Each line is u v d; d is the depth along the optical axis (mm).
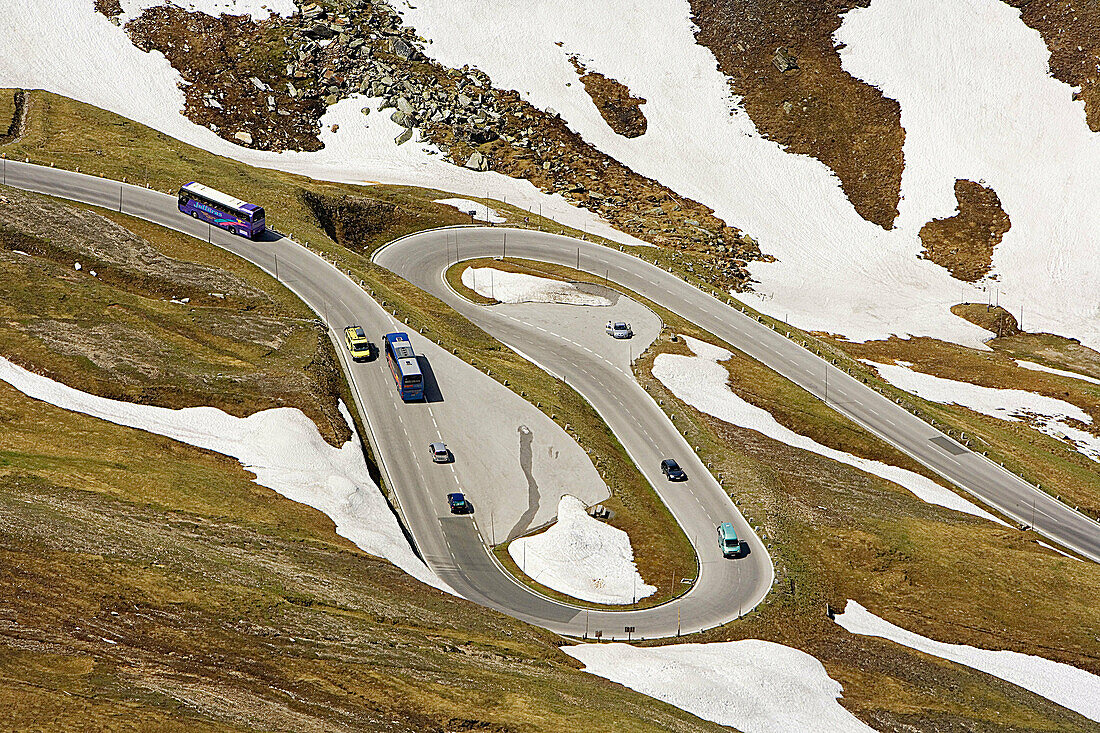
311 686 58219
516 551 91312
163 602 63406
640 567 91812
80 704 50781
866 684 79188
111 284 114312
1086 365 157375
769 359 138750
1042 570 98625
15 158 140000
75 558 65188
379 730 55156
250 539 76438
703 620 85188
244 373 101750
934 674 81375
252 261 127375
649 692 69000
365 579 76188
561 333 137250
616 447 111438
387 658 63312
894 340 160625
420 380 107250
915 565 98000
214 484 84250
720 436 115625
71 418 89062
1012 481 117750
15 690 51000
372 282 130750
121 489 78812
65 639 56875
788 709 71750
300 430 94812
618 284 152875
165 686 54406
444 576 86125
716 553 95625
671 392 123875
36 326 100562
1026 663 87875
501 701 61125
